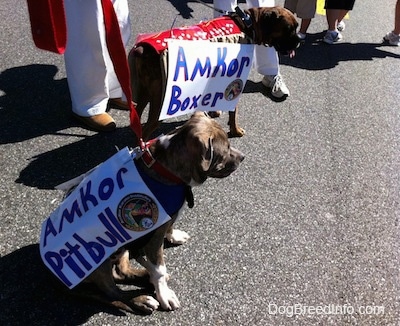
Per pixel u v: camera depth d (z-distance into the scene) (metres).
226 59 1.56
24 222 1.33
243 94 2.10
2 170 1.51
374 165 1.76
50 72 2.06
